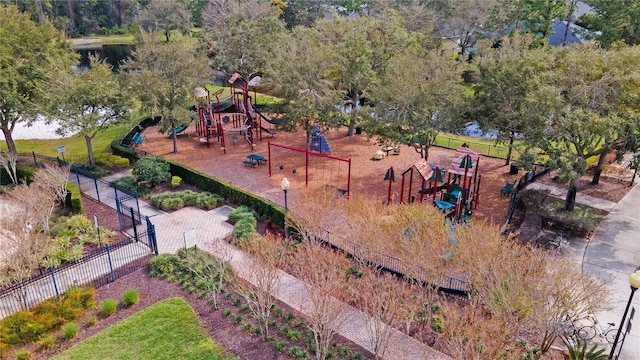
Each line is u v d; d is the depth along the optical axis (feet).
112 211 76.74
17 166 90.68
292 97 98.43
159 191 84.94
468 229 52.54
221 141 108.99
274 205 72.69
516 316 41.81
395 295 46.39
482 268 44.86
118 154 102.78
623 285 55.57
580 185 82.02
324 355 42.86
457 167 72.49
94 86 85.76
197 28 281.33
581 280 45.65
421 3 208.54
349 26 113.91
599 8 144.05
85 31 300.61
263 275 47.55
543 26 161.17
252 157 96.12
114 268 60.44
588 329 48.32
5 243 58.34
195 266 58.85
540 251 47.39
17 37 88.48
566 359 44.55
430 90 81.71
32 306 52.31
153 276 58.59
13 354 46.09
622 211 72.64
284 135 118.42
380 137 95.14
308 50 97.04
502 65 77.56
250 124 112.88
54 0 292.61
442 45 169.58
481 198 81.56
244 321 50.34
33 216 60.59
